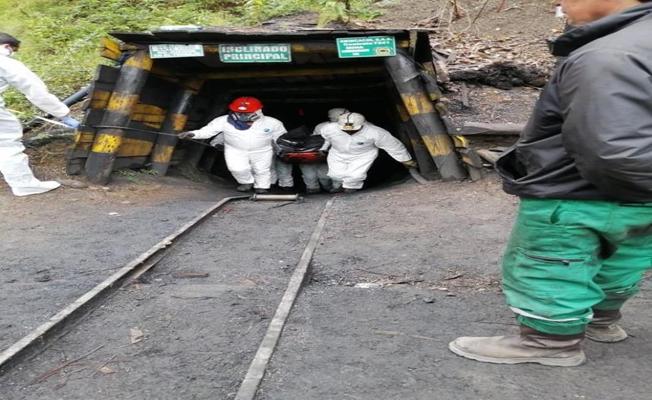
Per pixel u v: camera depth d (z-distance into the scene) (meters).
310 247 5.04
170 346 3.23
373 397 2.63
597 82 2.07
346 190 8.82
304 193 9.64
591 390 2.62
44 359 3.09
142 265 4.56
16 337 3.33
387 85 9.45
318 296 3.96
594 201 2.39
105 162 7.51
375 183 10.40
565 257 2.52
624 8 2.29
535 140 2.48
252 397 2.60
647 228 2.50
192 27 7.48
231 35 7.17
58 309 3.75
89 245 5.21
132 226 5.87
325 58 8.47
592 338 3.06
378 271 4.48
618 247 2.59
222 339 3.31
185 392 2.75
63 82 9.74
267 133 8.74
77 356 3.12
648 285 3.95
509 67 9.46
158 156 8.48
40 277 4.38
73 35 11.60
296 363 2.95
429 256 4.76
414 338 3.23
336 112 8.93
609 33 2.26
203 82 8.95
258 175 8.90
